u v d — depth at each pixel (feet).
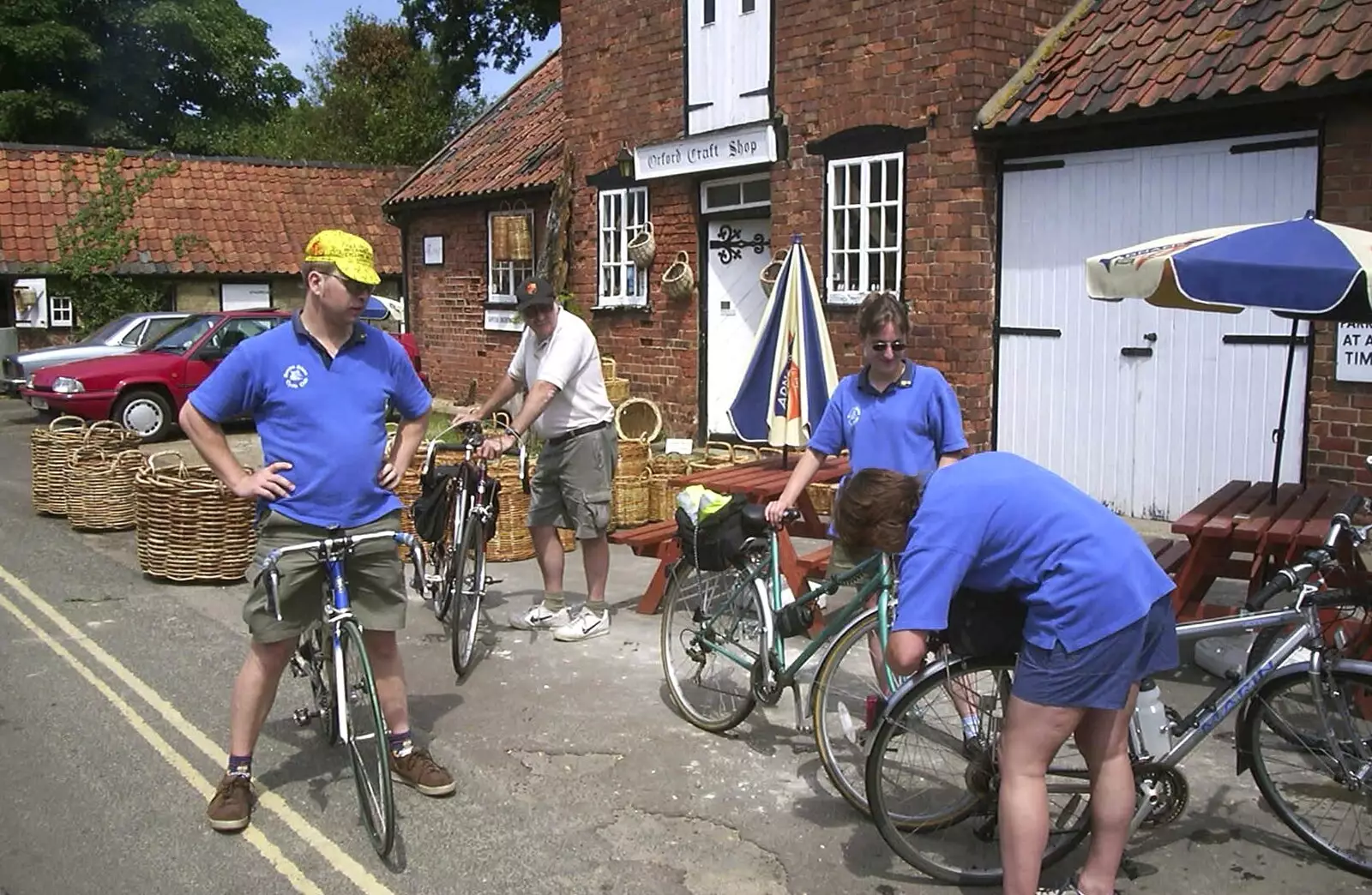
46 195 67.97
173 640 20.75
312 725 16.71
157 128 111.65
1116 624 10.43
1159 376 27.50
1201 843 13.12
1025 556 10.68
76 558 27.04
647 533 21.93
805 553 26.40
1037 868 10.82
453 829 13.61
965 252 30.04
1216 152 26.25
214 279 68.69
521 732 16.44
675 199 39.27
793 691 16.60
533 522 20.61
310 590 13.84
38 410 47.85
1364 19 24.95
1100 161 28.17
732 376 38.37
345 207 74.64
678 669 17.26
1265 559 17.80
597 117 41.96
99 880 12.46
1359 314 16.84
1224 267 15.96
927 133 30.58
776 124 34.42
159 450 44.14
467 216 51.65
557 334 19.39
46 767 15.31
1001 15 30.01
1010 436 30.37
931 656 12.83
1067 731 10.68
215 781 14.90
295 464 13.58
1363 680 12.32
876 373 15.61
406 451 14.52
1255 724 13.04
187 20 108.27
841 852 13.06
